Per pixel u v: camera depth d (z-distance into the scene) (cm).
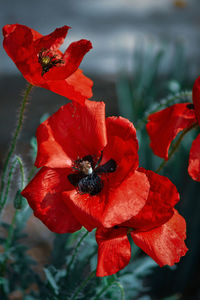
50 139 48
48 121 48
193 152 49
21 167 52
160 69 131
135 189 46
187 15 236
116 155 48
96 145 48
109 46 190
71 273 59
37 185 47
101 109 48
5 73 156
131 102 90
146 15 236
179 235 48
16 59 48
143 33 205
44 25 205
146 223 47
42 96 130
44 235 86
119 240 47
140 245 47
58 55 50
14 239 61
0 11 217
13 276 63
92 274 55
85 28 210
